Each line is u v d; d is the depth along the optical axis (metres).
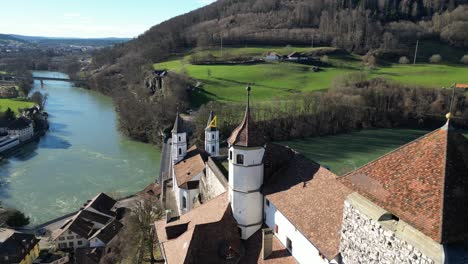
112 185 93.31
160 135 126.06
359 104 143.25
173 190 74.06
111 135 139.62
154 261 50.53
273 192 36.28
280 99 143.38
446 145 18.00
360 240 20.81
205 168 61.38
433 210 16.55
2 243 61.78
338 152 115.38
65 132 142.50
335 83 156.12
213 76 175.38
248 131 36.88
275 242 35.19
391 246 18.50
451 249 16.16
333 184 31.28
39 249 68.81
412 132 137.75
